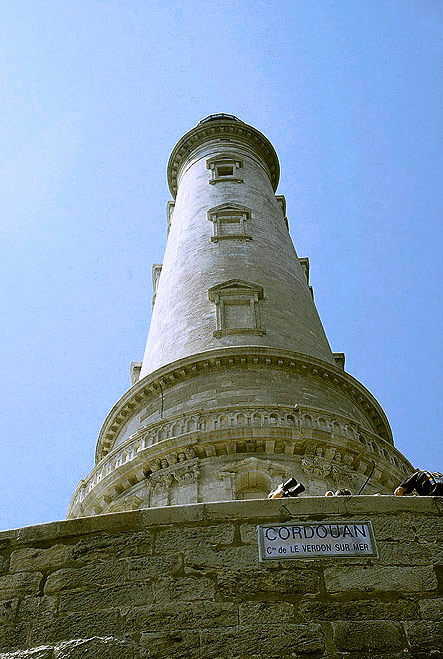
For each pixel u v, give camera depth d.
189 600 11.94
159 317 39.66
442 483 14.77
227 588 12.05
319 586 12.05
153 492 28.47
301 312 38.53
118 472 30.03
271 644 11.37
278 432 29.08
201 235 43.72
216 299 37.31
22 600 12.26
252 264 40.50
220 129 56.16
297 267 43.69
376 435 31.36
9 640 11.80
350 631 11.50
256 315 36.47
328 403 32.66
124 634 11.64
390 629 11.52
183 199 50.03
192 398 32.06
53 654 11.46
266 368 33.00
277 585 12.05
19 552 12.88
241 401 31.25
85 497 31.17
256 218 45.38
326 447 29.20
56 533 12.99
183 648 11.39
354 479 29.05
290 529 12.71
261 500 13.09
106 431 34.69
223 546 12.55
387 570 12.22
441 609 11.75
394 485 30.17
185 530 12.77
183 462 28.89
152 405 33.09
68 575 12.45
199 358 33.09
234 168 51.53
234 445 28.94
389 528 12.73
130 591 12.12
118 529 12.89
